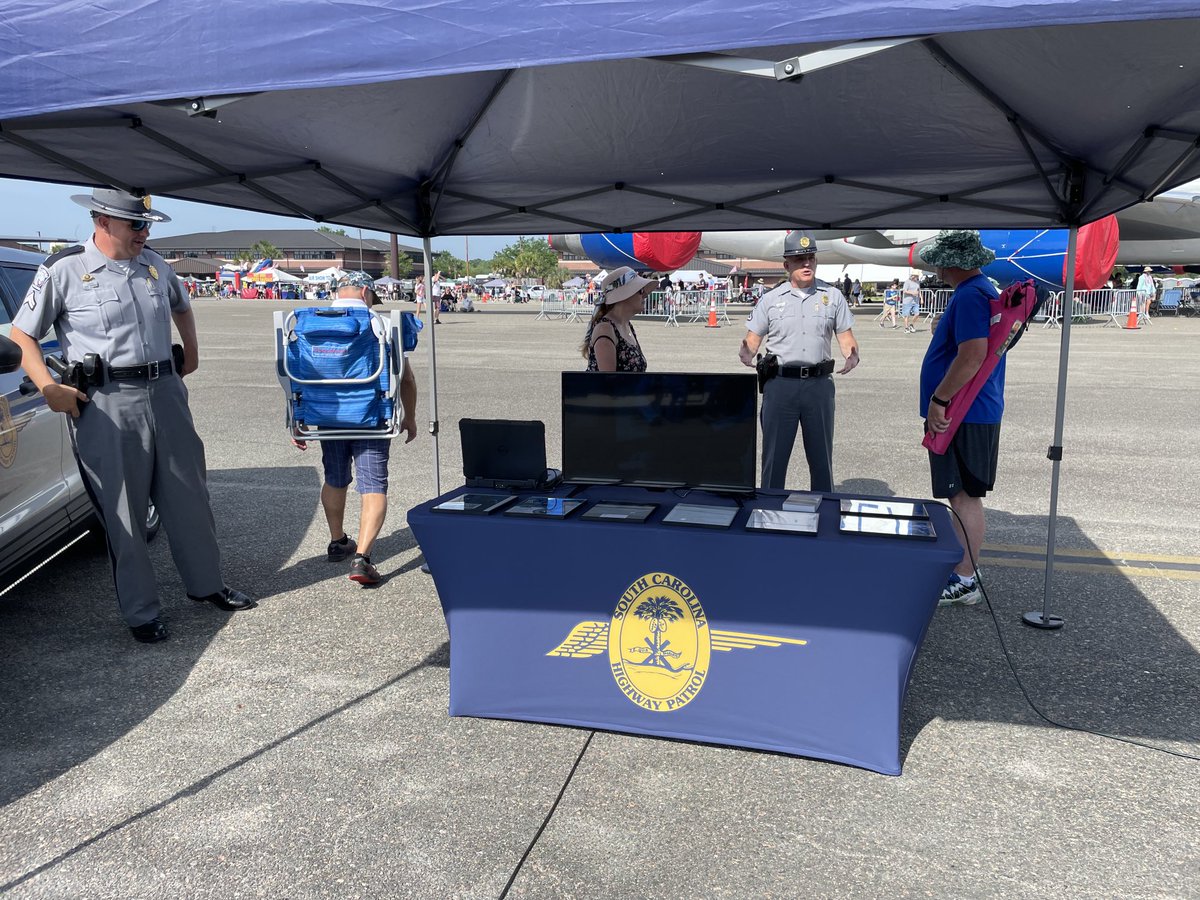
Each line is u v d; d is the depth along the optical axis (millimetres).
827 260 28922
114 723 3172
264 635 3945
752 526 2799
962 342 3736
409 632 3975
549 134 3766
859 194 4355
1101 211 3824
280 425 9227
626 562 2926
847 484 6605
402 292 49781
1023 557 4977
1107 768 2859
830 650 2801
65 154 3471
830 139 3652
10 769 2875
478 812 2635
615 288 4070
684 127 3605
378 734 3092
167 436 3875
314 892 2301
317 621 4102
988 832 2529
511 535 2998
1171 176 3256
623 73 3184
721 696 2938
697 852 2445
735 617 2871
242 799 2709
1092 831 2535
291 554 5062
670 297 28172
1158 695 3355
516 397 11227
